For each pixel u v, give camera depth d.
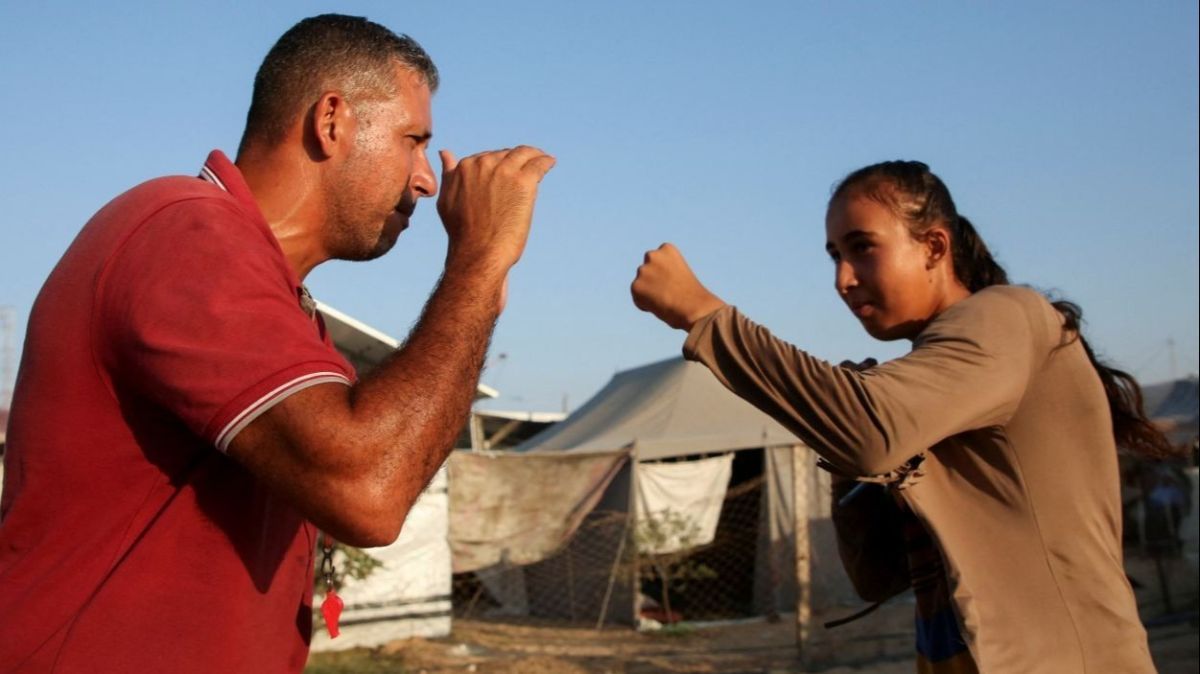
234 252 1.68
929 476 2.27
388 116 2.02
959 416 2.10
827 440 2.12
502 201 1.89
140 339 1.61
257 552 1.79
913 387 2.07
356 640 12.45
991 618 2.20
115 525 1.69
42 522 1.70
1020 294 2.30
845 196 2.49
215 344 1.57
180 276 1.63
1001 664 2.14
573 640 13.27
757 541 15.55
